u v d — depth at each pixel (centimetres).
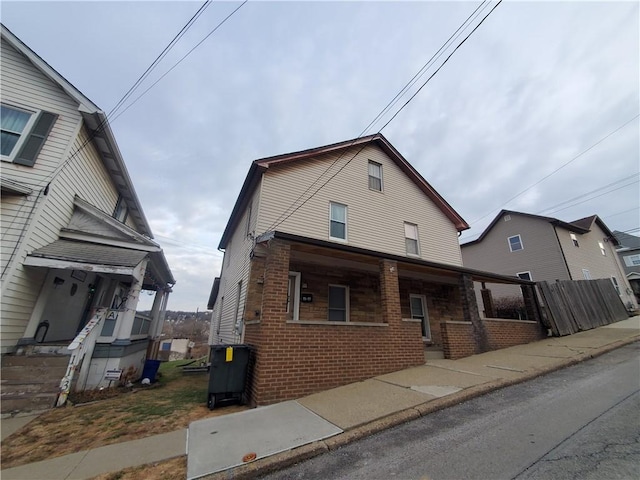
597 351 719
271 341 521
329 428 365
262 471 281
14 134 688
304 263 850
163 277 1199
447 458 278
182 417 460
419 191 1288
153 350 1274
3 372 554
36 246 661
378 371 623
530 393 463
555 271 1770
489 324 894
